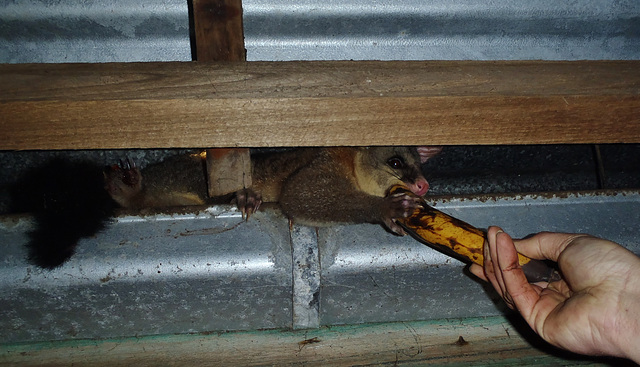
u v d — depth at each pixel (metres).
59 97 0.69
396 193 0.86
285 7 0.94
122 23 0.94
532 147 1.18
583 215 0.88
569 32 1.00
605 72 0.77
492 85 0.74
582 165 1.21
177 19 0.95
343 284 0.84
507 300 0.75
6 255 0.80
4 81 0.71
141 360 0.84
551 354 0.87
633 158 1.22
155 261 0.80
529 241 0.75
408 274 0.84
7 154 1.07
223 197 1.09
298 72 0.74
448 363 0.86
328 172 1.08
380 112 0.73
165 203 1.15
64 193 0.92
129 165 1.11
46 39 0.94
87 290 0.80
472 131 0.75
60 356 0.83
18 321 0.82
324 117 0.73
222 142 0.73
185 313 0.84
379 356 0.85
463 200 0.88
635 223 0.88
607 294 0.66
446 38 0.99
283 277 0.82
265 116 0.72
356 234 0.85
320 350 0.85
